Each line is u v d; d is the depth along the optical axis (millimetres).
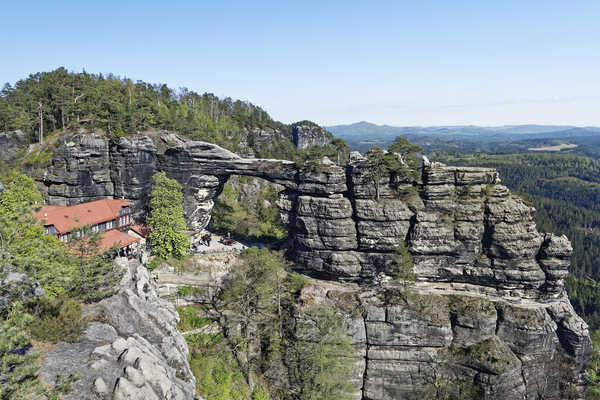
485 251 72812
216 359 59938
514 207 71688
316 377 56125
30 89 109000
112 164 82500
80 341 33625
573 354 66750
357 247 76250
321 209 75750
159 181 78875
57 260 42250
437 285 75000
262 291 69438
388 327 69062
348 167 78125
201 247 84312
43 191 78562
